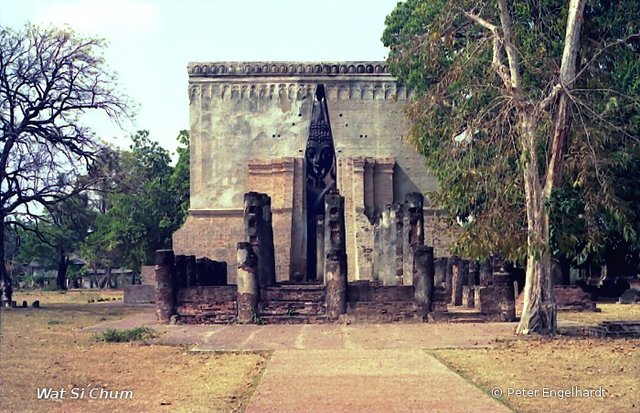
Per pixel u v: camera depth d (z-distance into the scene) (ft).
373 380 37.93
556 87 57.72
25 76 108.58
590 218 59.47
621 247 112.06
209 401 33.55
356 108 133.69
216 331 66.23
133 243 186.91
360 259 125.49
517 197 61.67
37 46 109.70
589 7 64.49
